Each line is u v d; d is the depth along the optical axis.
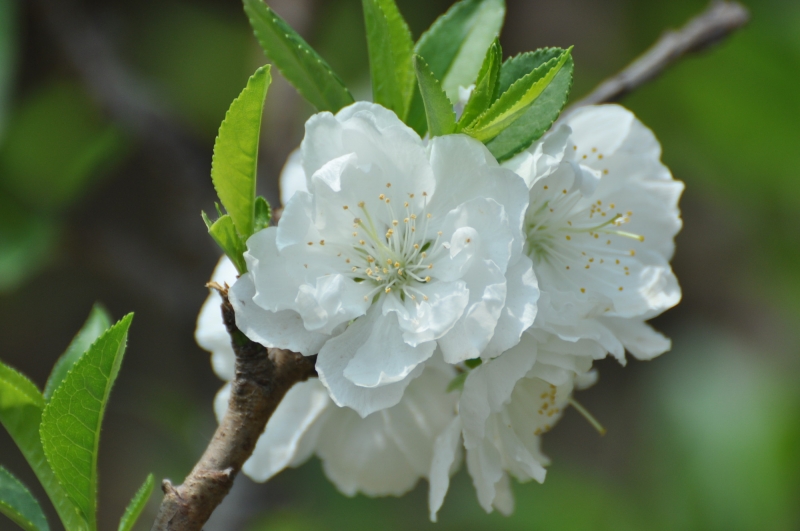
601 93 0.41
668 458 0.56
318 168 0.35
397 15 0.36
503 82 0.36
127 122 0.55
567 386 0.37
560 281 0.37
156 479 0.51
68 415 0.34
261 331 0.34
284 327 0.34
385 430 0.39
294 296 0.34
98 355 0.34
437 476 0.36
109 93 0.55
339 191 0.34
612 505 0.55
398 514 0.57
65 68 0.56
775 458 0.53
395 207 0.35
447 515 0.57
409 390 0.38
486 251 0.34
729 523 0.52
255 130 0.34
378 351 0.35
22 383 0.35
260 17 0.36
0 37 0.50
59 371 0.36
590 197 0.38
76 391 0.34
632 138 0.38
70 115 0.56
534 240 0.37
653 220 0.38
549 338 0.35
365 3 0.36
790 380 0.57
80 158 0.55
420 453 0.39
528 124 0.35
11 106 0.53
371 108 0.35
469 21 0.38
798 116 0.55
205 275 0.56
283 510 0.49
